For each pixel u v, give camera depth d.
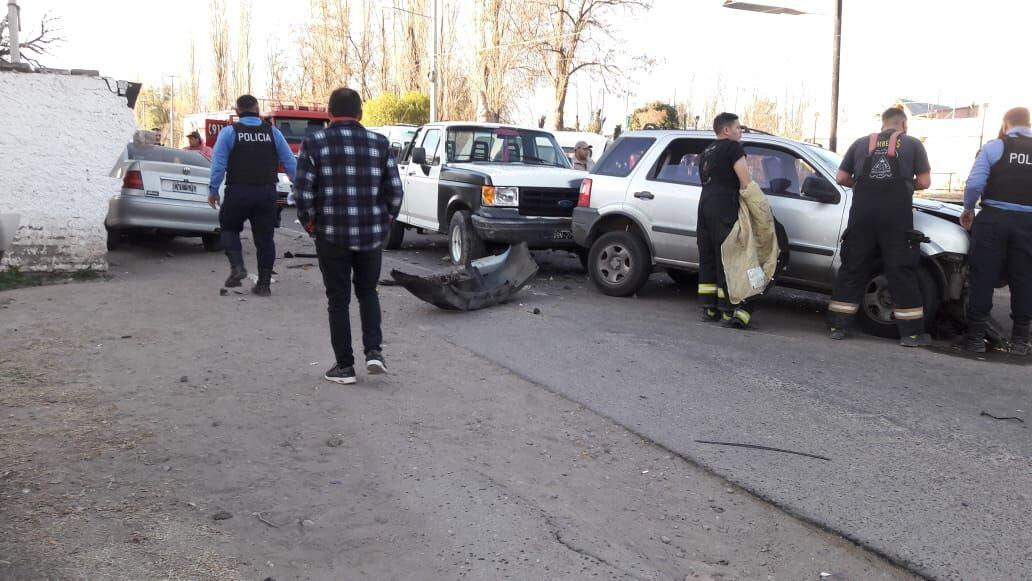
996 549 3.73
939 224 7.45
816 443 4.94
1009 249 7.13
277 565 3.40
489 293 8.50
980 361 6.88
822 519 4.00
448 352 6.75
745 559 3.66
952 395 5.89
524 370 6.28
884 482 4.41
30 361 6.06
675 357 6.68
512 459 4.64
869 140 7.20
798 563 3.64
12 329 7.00
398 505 4.00
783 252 7.69
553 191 10.85
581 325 7.75
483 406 5.48
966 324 7.45
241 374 5.93
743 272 7.59
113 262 10.84
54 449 4.46
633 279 9.20
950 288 7.54
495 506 4.04
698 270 8.81
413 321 7.86
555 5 37.41
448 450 4.71
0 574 3.18
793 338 7.52
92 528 3.60
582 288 10.09
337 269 5.61
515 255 9.17
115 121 9.49
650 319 8.14
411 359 6.50
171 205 11.09
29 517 3.67
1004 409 5.61
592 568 3.51
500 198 10.55
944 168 41.75
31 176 9.17
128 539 3.53
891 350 7.15
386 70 48.09
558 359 6.57
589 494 4.24
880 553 3.70
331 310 5.71
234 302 8.38
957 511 4.09
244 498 3.99
